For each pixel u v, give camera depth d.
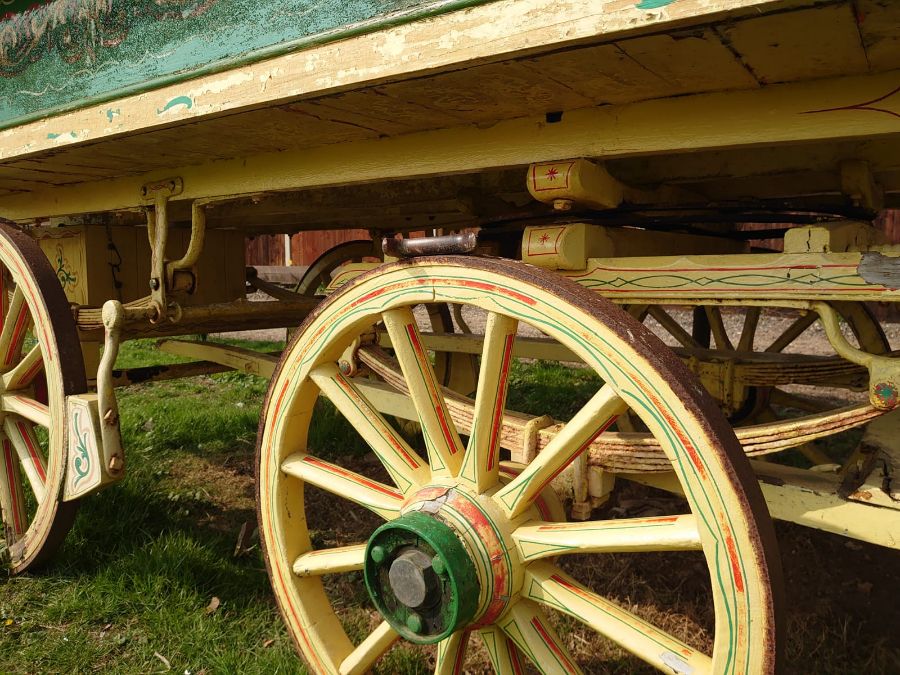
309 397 1.78
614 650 2.09
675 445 1.17
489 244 2.37
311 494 3.28
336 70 1.45
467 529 1.40
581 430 1.32
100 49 1.97
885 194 2.73
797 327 3.24
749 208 1.99
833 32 1.10
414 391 1.56
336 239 11.58
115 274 3.15
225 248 3.48
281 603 1.83
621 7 1.09
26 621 2.27
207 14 1.69
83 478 2.26
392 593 1.47
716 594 1.16
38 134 2.19
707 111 1.47
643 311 3.52
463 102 1.57
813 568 2.52
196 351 3.43
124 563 2.53
